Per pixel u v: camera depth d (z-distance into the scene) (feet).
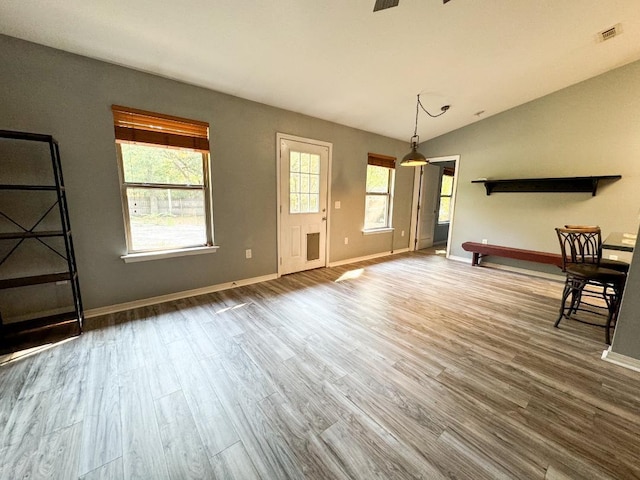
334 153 14.14
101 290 8.48
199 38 7.32
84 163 7.77
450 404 5.15
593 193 12.02
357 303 9.92
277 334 7.61
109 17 6.37
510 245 14.76
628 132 11.18
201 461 3.97
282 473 3.82
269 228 12.16
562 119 12.64
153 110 8.63
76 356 6.40
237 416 4.78
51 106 7.20
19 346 6.76
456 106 13.32
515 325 8.38
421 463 3.98
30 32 6.56
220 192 10.39
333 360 6.46
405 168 18.43
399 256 18.04
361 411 4.94
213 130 9.90
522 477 3.79
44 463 3.88
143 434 4.39
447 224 23.54
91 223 8.07
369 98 11.70
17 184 7.04
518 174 14.24
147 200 9.08
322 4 6.64
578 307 9.30
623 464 4.00
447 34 8.18
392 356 6.66
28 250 7.32
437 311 9.32
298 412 4.89
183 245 9.97
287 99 11.05
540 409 5.06
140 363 6.19
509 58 9.76
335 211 14.80
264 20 6.92
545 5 7.52
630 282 6.25
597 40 9.23
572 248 8.57
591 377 5.99
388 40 8.15
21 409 4.82
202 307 9.28
